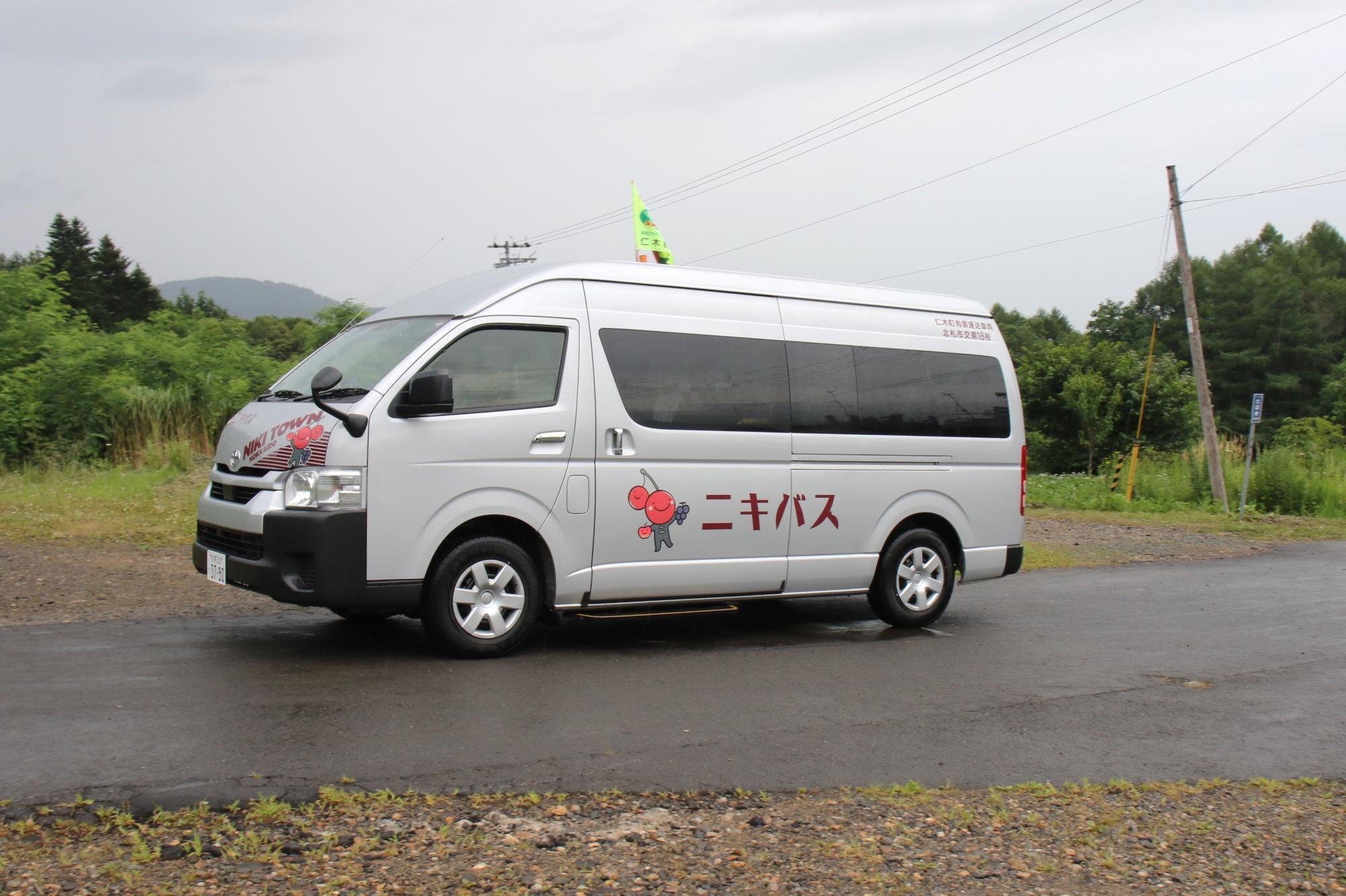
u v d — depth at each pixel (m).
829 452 7.96
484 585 6.75
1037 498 23.23
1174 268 78.12
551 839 4.04
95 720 5.15
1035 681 6.82
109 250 81.50
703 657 7.21
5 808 4.03
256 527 6.33
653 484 7.21
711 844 4.07
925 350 8.59
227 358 19.45
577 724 5.47
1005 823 4.38
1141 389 35.94
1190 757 5.34
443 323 6.73
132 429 17.38
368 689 5.93
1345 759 5.38
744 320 7.69
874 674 6.88
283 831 3.98
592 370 7.01
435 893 3.56
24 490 13.78
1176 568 13.01
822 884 3.77
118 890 3.46
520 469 6.73
